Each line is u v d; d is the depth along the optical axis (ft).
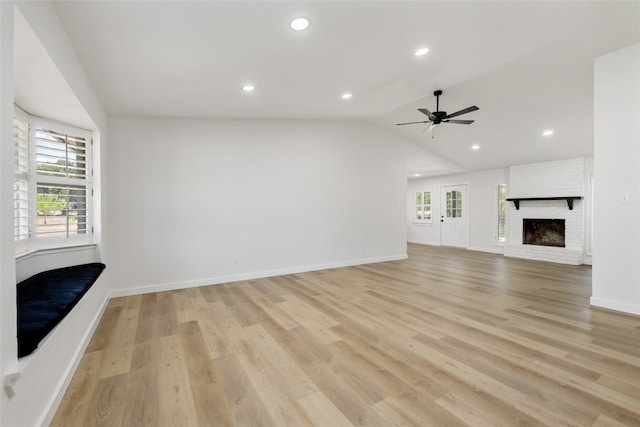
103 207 11.68
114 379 6.81
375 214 20.42
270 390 6.36
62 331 6.34
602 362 7.28
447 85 12.55
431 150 23.21
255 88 11.60
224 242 15.42
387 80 11.75
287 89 11.99
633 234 10.13
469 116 16.97
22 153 8.57
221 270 15.34
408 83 12.17
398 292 13.41
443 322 9.90
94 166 11.23
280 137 16.89
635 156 10.02
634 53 9.93
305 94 12.78
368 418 5.49
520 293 13.17
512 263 20.35
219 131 15.30
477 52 9.83
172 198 14.33
